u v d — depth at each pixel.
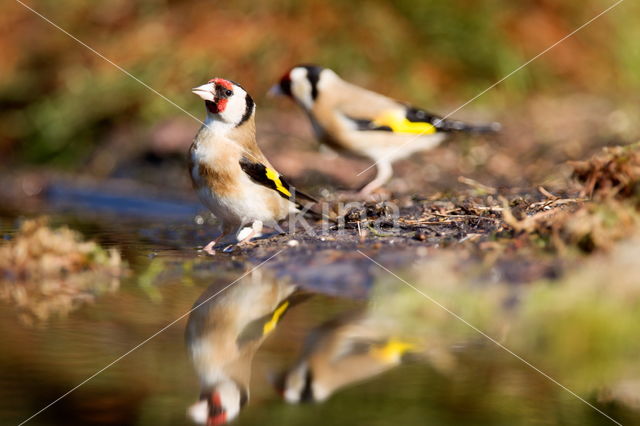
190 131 18.92
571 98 20.86
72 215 15.20
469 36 20.91
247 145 10.64
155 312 8.09
